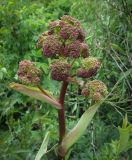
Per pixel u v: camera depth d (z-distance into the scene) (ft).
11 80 10.68
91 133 8.78
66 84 6.29
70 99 9.43
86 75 6.01
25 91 6.37
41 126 8.59
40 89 6.37
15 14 12.91
